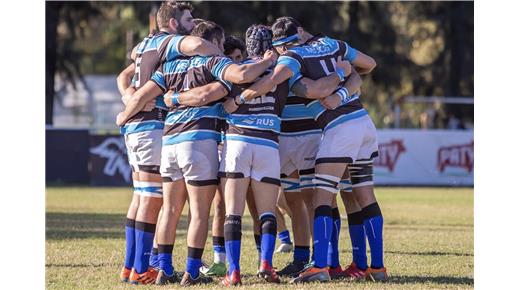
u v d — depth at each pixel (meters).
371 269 26.72
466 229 43.97
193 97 24.91
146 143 25.92
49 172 86.81
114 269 29.03
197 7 109.31
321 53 26.23
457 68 122.19
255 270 28.78
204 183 25.30
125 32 147.00
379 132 88.19
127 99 26.42
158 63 26.27
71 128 86.94
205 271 27.67
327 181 26.03
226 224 25.25
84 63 182.38
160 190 26.17
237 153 25.16
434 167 88.06
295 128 27.69
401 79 124.75
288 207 29.98
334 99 25.83
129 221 26.72
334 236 27.72
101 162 83.81
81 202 60.88
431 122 113.75
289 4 111.88
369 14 119.81
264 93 25.05
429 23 134.75
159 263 25.98
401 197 70.00
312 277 25.81
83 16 120.62
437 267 29.86
